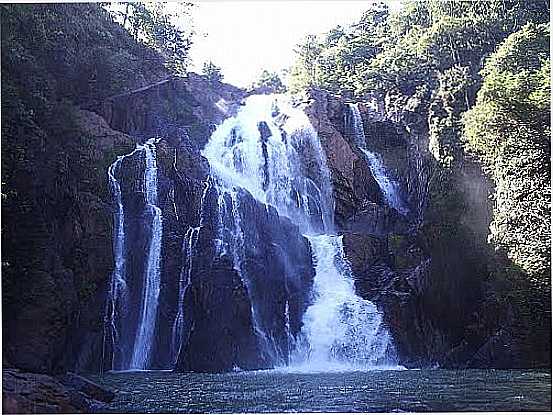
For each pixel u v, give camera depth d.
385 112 44.66
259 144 42.59
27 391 14.23
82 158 28.31
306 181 41.41
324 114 43.62
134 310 30.11
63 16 33.12
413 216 39.62
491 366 28.45
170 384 21.36
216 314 28.75
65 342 23.77
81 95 33.75
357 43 54.00
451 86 38.38
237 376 24.70
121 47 39.34
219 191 34.34
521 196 29.47
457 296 31.94
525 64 34.44
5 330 21.17
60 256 24.92
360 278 35.00
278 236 34.25
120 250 30.38
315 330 32.19
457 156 35.12
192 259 31.25
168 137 37.19
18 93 24.36
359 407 16.25
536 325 27.83
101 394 16.78
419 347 31.89
